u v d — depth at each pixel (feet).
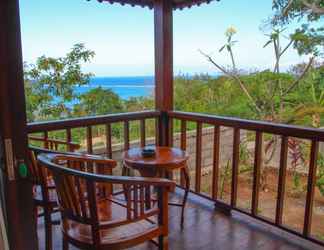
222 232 7.98
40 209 8.59
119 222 4.93
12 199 3.04
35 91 17.76
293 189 15.66
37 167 5.71
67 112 18.39
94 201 4.61
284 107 17.48
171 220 8.63
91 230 4.91
